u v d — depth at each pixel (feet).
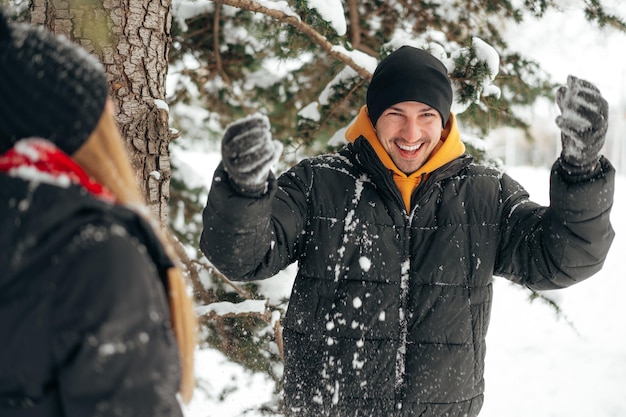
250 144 5.36
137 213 3.56
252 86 14.67
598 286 30.35
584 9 13.82
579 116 5.97
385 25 14.71
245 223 6.02
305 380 6.94
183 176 13.85
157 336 3.37
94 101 3.49
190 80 14.15
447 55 12.37
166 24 8.27
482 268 7.03
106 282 3.16
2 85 3.37
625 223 37.88
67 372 3.15
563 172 6.38
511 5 14.02
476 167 7.46
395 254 6.93
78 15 7.57
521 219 7.06
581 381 22.62
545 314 27.84
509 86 14.16
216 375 13.01
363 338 6.81
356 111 12.94
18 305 3.14
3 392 3.27
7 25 3.46
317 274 6.96
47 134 3.42
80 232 3.21
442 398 6.79
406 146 7.09
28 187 3.28
